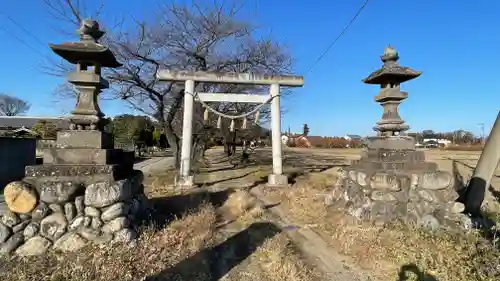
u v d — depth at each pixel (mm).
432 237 4500
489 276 3428
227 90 14391
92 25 4824
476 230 4707
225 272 3664
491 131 5660
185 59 13070
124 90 13023
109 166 4281
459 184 7797
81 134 4402
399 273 3578
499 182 9945
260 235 4984
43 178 4043
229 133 17531
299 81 9758
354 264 3910
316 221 5773
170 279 3412
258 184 9844
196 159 15242
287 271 3670
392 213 5203
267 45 14070
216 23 12898
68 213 3938
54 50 4508
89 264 3500
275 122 9750
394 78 5688
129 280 3295
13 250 3727
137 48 12211
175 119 15891
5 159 11312
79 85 4672
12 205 3807
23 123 33000
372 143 5863
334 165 15633
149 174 12727
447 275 3475
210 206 6355
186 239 4527
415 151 5562
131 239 4086
